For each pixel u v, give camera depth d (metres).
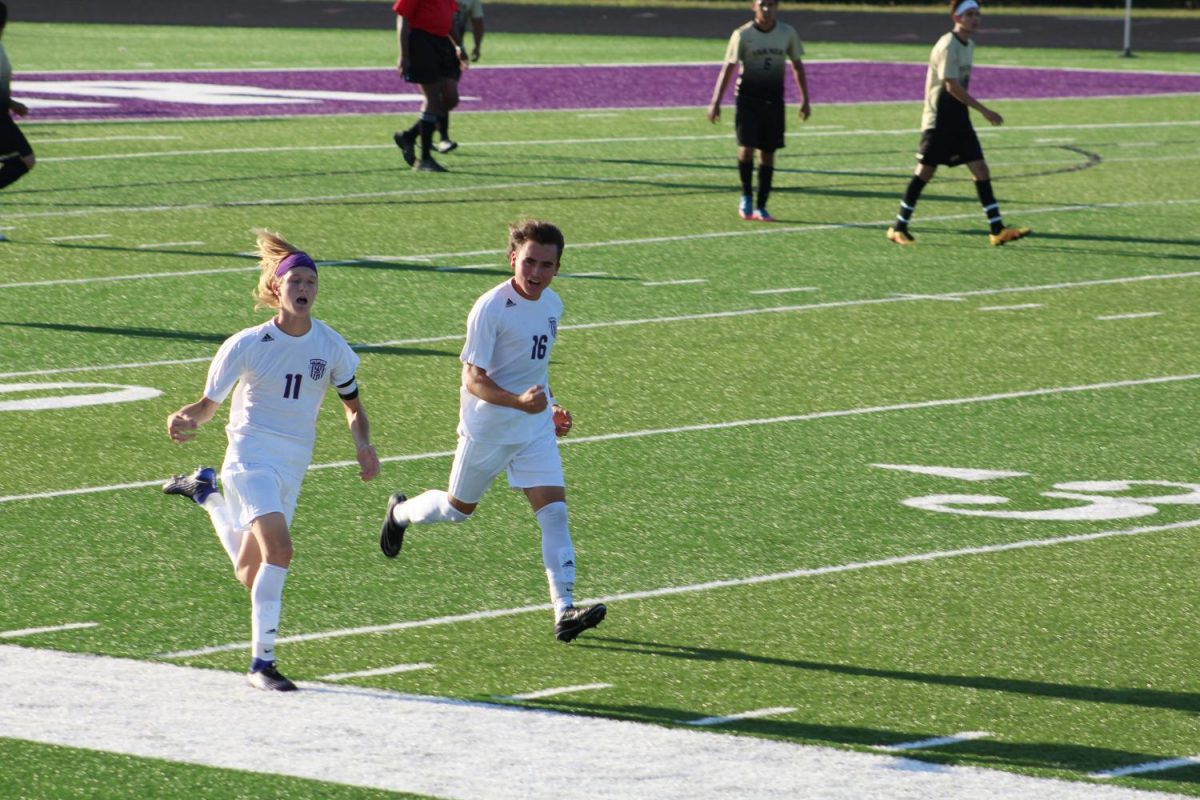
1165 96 137.00
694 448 42.78
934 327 57.34
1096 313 60.03
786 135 110.00
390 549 32.72
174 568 33.53
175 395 47.09
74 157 92.69
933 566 34.12
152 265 65.00
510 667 28.33
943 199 85.44
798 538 35.88
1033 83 145.00
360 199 81.25
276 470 27.97
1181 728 25.91
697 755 24.19
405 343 53.66
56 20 191.62
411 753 24.17
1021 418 46.16
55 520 36.47
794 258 69.38
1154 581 33.34
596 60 157.50
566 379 49.62
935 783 23.30
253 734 24.89
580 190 85.50
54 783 23.12
